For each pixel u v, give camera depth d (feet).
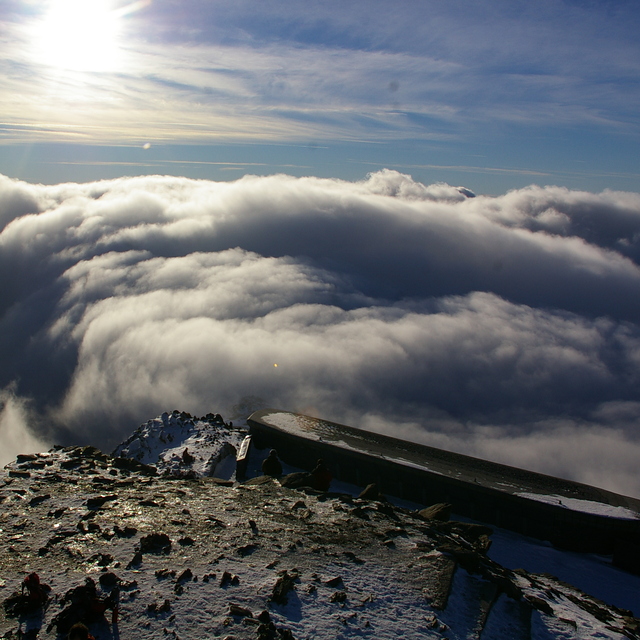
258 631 19.63
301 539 28.07
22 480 33.71
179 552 25.18
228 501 33.17
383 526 30.89
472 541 33.99
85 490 32.58
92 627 19.34
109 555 24.17
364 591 23.61
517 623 23.72
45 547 24.79
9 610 19.86
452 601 23.85
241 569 24.06
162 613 20.25
